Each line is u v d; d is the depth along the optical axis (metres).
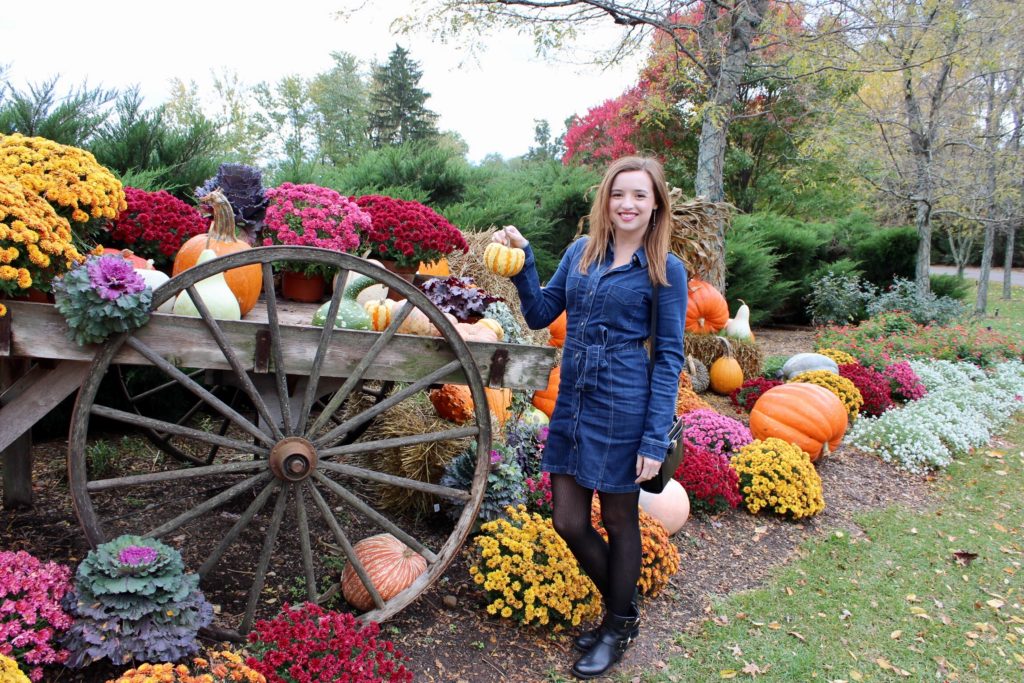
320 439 2.41
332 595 2.78
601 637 2.62
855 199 15.18
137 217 3.24
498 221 7.31
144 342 2.21
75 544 2.88
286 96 24.78
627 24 7.19
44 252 2.18
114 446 3.98
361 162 8.06
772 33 7.25
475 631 2.78
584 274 2.43
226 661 2.08
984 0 8.59
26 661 2.01
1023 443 6.33
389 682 2.12
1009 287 18.05
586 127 15.19
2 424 2.27
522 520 3.04
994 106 11.07
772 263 11.41
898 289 11.16
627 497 2.46
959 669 2.89
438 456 3.43
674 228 6.54
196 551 2.95
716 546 3.81
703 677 2.68
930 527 4.31
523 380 2.63
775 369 7.88
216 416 4.57
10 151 2.49
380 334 2.43
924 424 5.87
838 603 3.32
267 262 2.23
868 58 7.95
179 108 19.53
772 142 13.54
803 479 4.30
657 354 2.35
